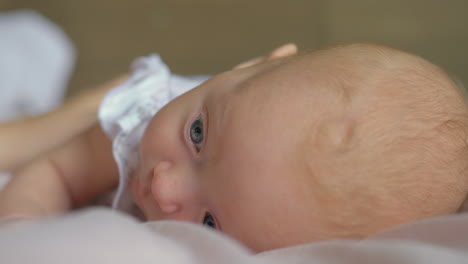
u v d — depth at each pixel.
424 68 0.78
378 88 0.71
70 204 0.95
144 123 0.92
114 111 0.95
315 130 0.67
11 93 1.72
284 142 0.67
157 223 0.54
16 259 0.37
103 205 0.99
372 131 0.67
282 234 0.65
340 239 0.64
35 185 0.90
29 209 0.84
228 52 2.29
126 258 0.39
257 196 0.66
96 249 0.39
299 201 0.65
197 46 2.30
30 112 1.76
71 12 2.28
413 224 0.56
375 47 0.80
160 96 0.98
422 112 0.70
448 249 0.47
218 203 0.69
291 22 2.31
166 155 0.77
